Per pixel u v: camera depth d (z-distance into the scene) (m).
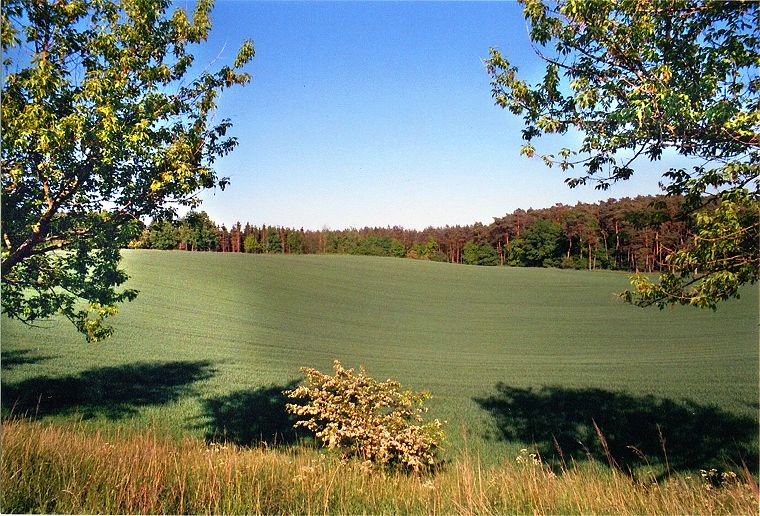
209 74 7.27
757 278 4.87
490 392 17.64
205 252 55.91
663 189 5.45
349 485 5.31
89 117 5.63
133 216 6.54
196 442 7.65
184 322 29.42
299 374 19.77
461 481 5.47
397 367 22.05
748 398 15.84
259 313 34.88
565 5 5.05
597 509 4.57
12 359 18.72
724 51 4.65
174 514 3.95
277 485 4.86
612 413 14.84
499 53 6.01
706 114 4.50
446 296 46.62
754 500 4.53
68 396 14.70
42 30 6.00
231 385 17.52
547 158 5.71
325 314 37.25
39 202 5.86
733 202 4.72
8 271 6.24
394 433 7.31
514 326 34.38
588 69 5.41
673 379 19.12
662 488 5.54
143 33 6.52
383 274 56.38
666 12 4.88
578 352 25.92
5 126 5.30
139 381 17.23
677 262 5.14
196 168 6.40
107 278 7.06
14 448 4.66
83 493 4.07
